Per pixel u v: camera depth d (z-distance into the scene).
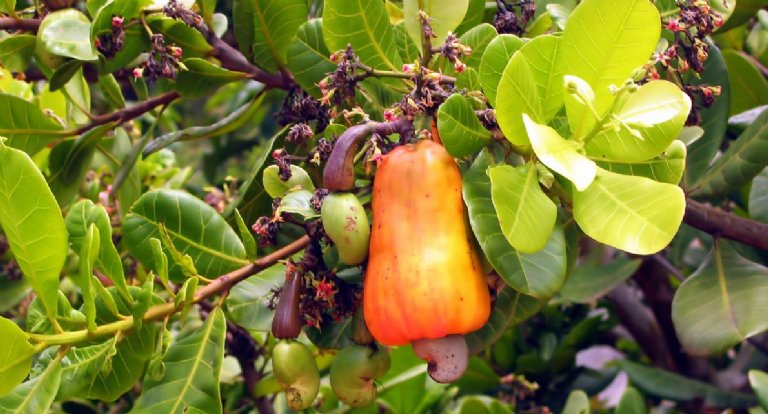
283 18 0.92
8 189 0.75
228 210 0.90
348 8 0.81
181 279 0.83
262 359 1.12
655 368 1.14
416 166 0.74
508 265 0.75
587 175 0.72
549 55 0.75
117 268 0.80
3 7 0.93
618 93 0.73
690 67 0.83
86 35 0.90
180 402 0.80
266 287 0.85
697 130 0.86
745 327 0.86
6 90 1.07
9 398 0.77
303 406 0.80
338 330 0.85
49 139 0.96
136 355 0.81
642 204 0.73
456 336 0.74
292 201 0.79
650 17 0.73
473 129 0.75
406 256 0.74
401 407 1.03
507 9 0.87
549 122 0.78
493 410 1.01
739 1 0.95
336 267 0.83
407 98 0.75
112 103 1.00
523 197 0.73
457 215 0.75
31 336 0.77
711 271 0.90
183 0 0.90
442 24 0.80
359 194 0.80
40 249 0.77
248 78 0.94
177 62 0.87
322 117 0.85
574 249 0.89
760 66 1.08
